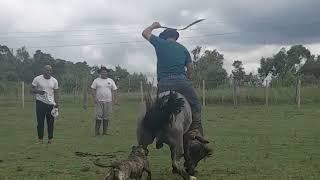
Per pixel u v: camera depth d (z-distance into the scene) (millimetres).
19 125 22547
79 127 21719
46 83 15352
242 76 52156
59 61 80500
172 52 9781
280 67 67688
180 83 9688
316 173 10539
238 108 34094
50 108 15430
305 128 20750
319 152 13703
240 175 10320
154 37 9938
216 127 21328
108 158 12594
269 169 11047
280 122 23688
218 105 38031
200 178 9922
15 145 15227
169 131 8938
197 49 55281
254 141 16266
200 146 9578
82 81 51500
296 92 38688
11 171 10688
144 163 8883
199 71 49469
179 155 9016
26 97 46781
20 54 85188
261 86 45969
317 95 40781
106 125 18562
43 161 12031
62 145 15266
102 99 18359
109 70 18828
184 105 9141
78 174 10328
